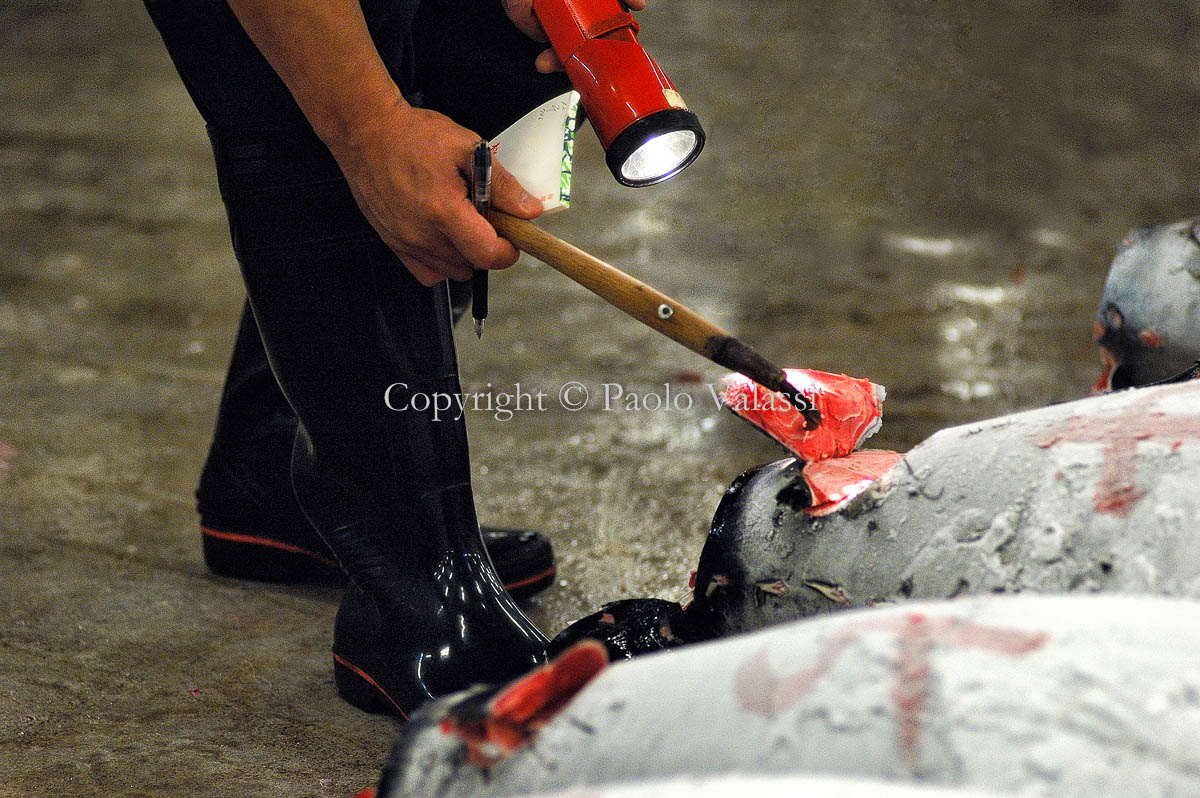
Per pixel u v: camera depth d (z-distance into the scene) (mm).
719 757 1345
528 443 4598
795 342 5496
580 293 6477
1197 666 1258
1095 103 9945
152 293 6527
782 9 13250
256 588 3521
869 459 2219
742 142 9039
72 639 3146
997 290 6250
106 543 3768
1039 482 1882
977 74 10500
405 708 2670
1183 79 10750
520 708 1489
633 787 1289
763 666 1396
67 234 7555
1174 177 8234
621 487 4203
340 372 2701
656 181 2570
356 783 2504
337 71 2193
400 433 2711
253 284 2730
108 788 2467
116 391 5156
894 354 5340
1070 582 1794
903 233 7195
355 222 2641
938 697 1283
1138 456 1809
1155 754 1195
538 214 2250
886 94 10016
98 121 10547
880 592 2023
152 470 4355
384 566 2752
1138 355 3229
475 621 2691
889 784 1192
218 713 2795
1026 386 4953
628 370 5348
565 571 3590
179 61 2600
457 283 3418
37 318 6082
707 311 5934
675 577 3535
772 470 2324
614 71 2438
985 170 8312
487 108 3057
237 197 2676
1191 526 1696
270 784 2492
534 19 2658
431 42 2951
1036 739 1221
